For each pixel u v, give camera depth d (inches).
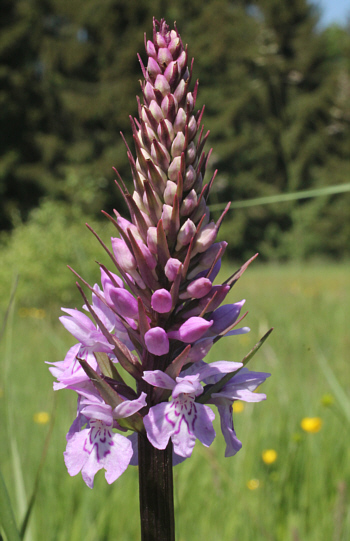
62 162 1183.6
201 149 62.6
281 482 135.4
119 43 1240.8
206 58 1228.5
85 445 59.1
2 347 285.7
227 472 141.9
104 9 1224.2
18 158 1155.3
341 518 100.7
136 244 58.7
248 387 65.4
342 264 971.9
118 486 136.0
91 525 118.3
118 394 60.1
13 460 89.6
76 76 1254.9
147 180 59.3
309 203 1176.8
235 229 1158.3
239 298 464.8
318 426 147.8
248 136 1211.9
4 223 1111.0
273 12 1238.3
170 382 58.5
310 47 1234.6
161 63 61.5
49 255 425.1
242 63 1230.3
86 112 1182.9
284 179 1208.8
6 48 1139.3
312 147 1199.6
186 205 60.1
